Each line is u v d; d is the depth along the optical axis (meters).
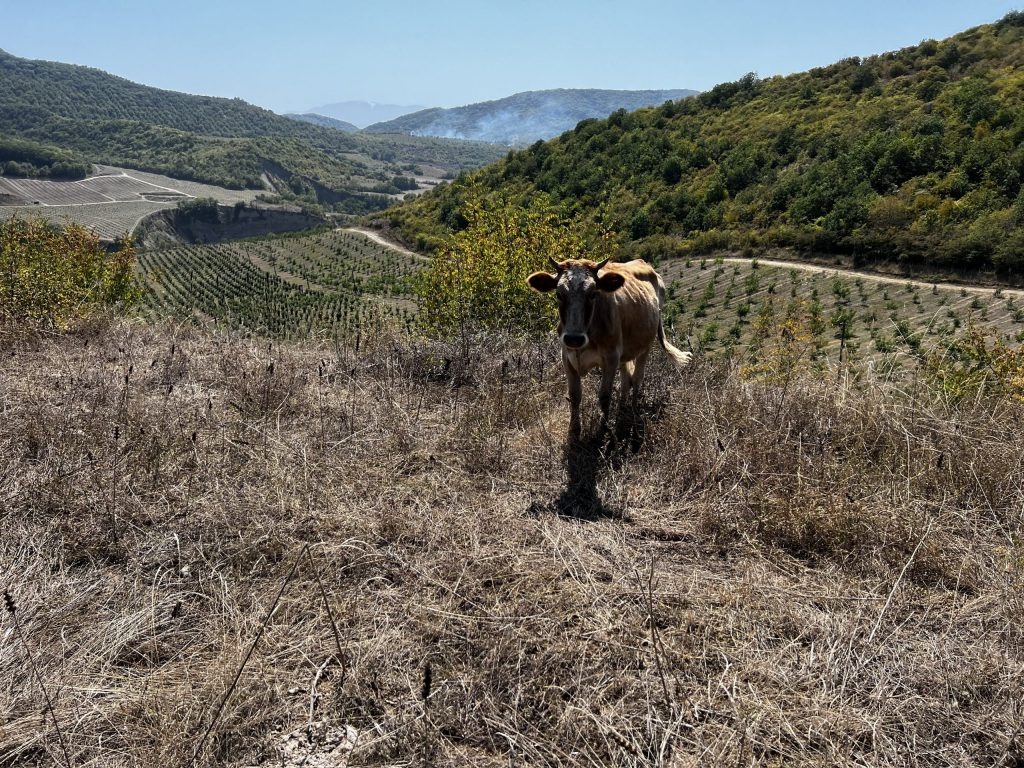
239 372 6.60
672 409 5.82
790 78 109.88
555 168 95.31
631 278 6.59
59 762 2.39
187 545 3.72
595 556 3.73
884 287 55.06
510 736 2.56
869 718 2.62
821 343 7.53
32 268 9.80
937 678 2.82
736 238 72.31
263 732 2.60
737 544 3.94
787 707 2.70
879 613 3.24
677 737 2.56
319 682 2.84
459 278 12.92
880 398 5.48
